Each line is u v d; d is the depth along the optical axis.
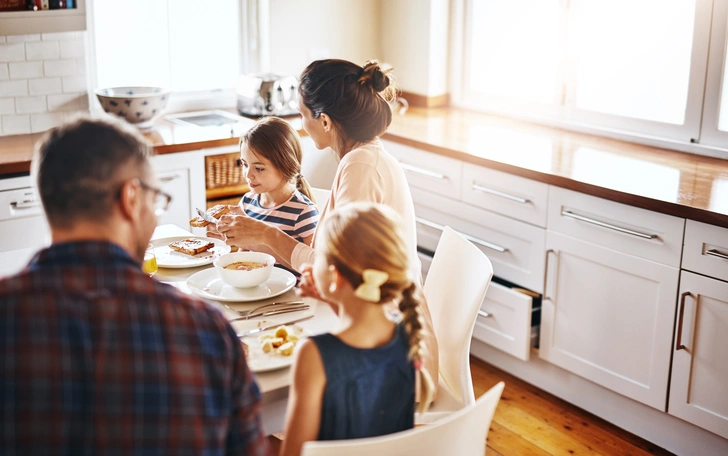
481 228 3.10
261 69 3.89
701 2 2.91
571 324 2.81
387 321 1.39
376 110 2.00
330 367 1.31
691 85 3.02
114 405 0.98
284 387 1.49
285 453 1.32
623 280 2.60
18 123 3.27
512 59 3.73
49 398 0.96
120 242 1.06
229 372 1.06
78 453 0.97
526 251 2.93
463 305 2.05
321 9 3.94
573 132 3.48
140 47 3.57
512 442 2.70
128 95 3.27
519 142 3.26
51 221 1.04
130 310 1.00
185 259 2.14
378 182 1.96
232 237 2.01
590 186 2.61
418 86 4.04
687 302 2.42
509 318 2.96
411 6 3.96
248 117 3.66
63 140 1.03
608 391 2.79
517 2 3.64
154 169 1.12
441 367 2.13
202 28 3.73
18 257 2.06
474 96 3.96
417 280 2.01
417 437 1.21
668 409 2.55
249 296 1.89
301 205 2.31
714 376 2.40
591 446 2.68
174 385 1.00
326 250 1.34
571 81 3.48
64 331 0.97
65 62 3.34
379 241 1.32
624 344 2.65
